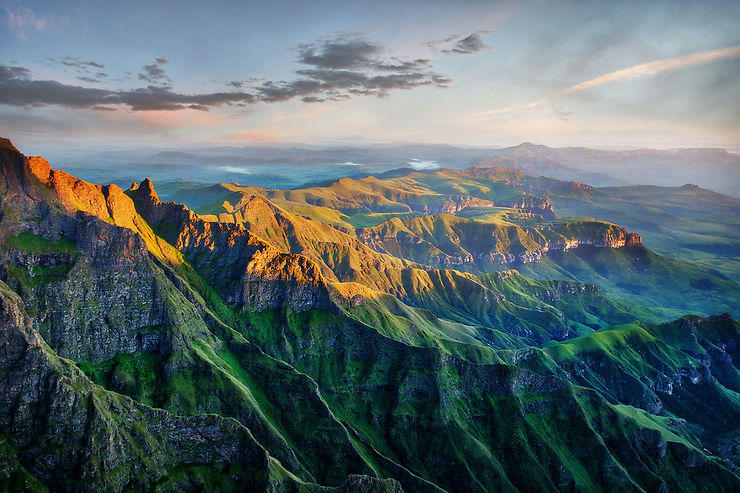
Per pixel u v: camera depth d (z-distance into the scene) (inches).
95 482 6530.5
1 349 6825.8
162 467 7303.2
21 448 6560.0
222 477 7637.8
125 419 7263.8
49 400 6771.7
